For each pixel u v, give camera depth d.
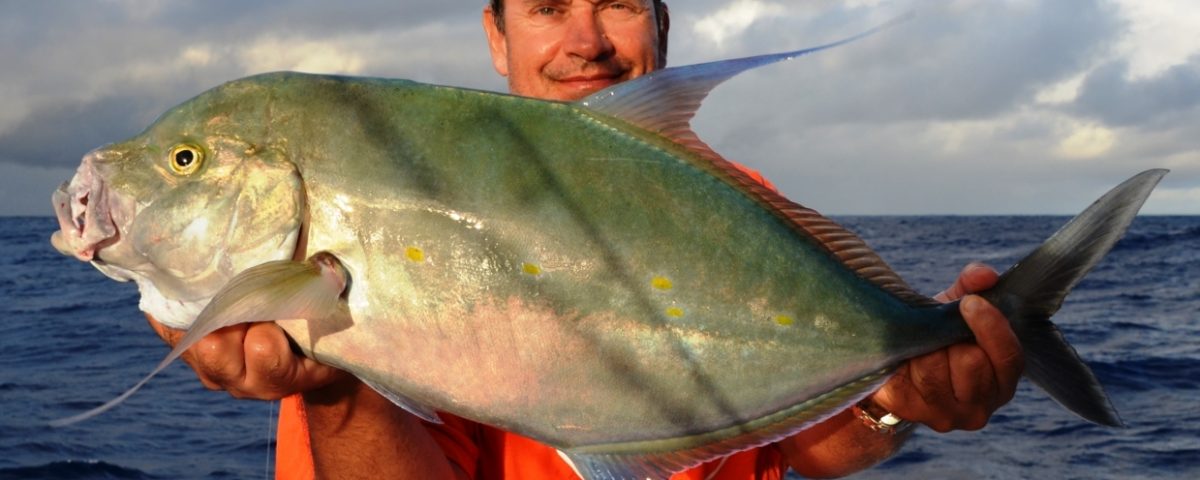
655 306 0.72
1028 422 3.02
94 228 0.71
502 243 0.70
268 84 0.72
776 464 0.99
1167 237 18.98
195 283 0.71
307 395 0.76
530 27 1.07
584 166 0.72
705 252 0.73
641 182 0.72
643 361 0.72
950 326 0.75
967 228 29.77
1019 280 0.76
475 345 0.70
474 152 0.71
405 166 0.70
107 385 3.79
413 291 0.70
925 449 2.73
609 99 0.73
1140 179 0.74
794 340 0.75
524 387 0.71
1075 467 2.54
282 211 0.70
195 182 0.70
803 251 0.75
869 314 0.75
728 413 0.75
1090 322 5.80
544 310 0.71
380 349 0.70
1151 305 6.95
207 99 0.72
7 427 2.96
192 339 0.64
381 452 0.79
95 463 2.57
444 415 0.90
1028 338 0.75
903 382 0.77
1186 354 4.36
